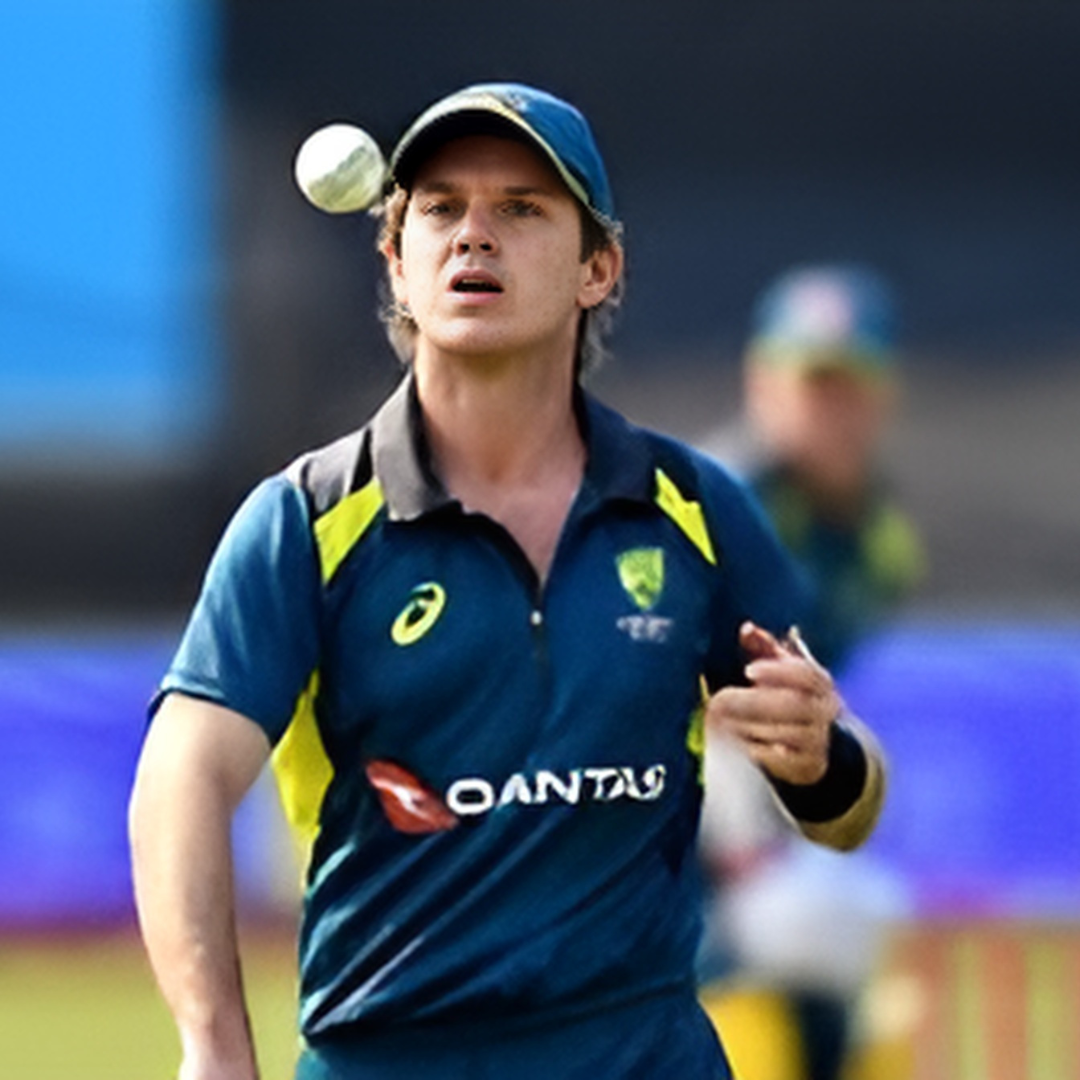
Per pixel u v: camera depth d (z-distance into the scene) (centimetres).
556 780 1343
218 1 5241
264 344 5222
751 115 5628
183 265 5188
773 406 2505
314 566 1349
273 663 1338
